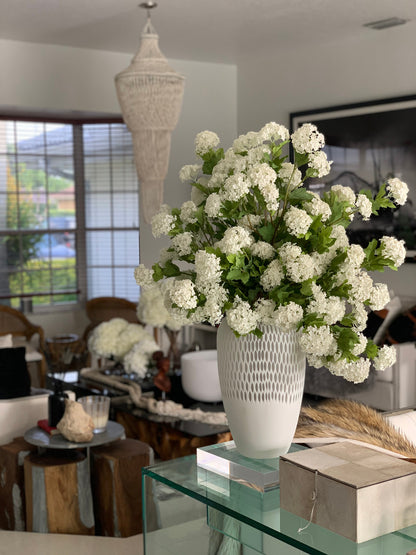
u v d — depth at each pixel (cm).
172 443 343
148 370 397
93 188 709
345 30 539
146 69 378
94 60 589
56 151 698
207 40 553
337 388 407
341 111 577
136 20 491
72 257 712
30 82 564
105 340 418
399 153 539
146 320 412
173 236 149
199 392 368
